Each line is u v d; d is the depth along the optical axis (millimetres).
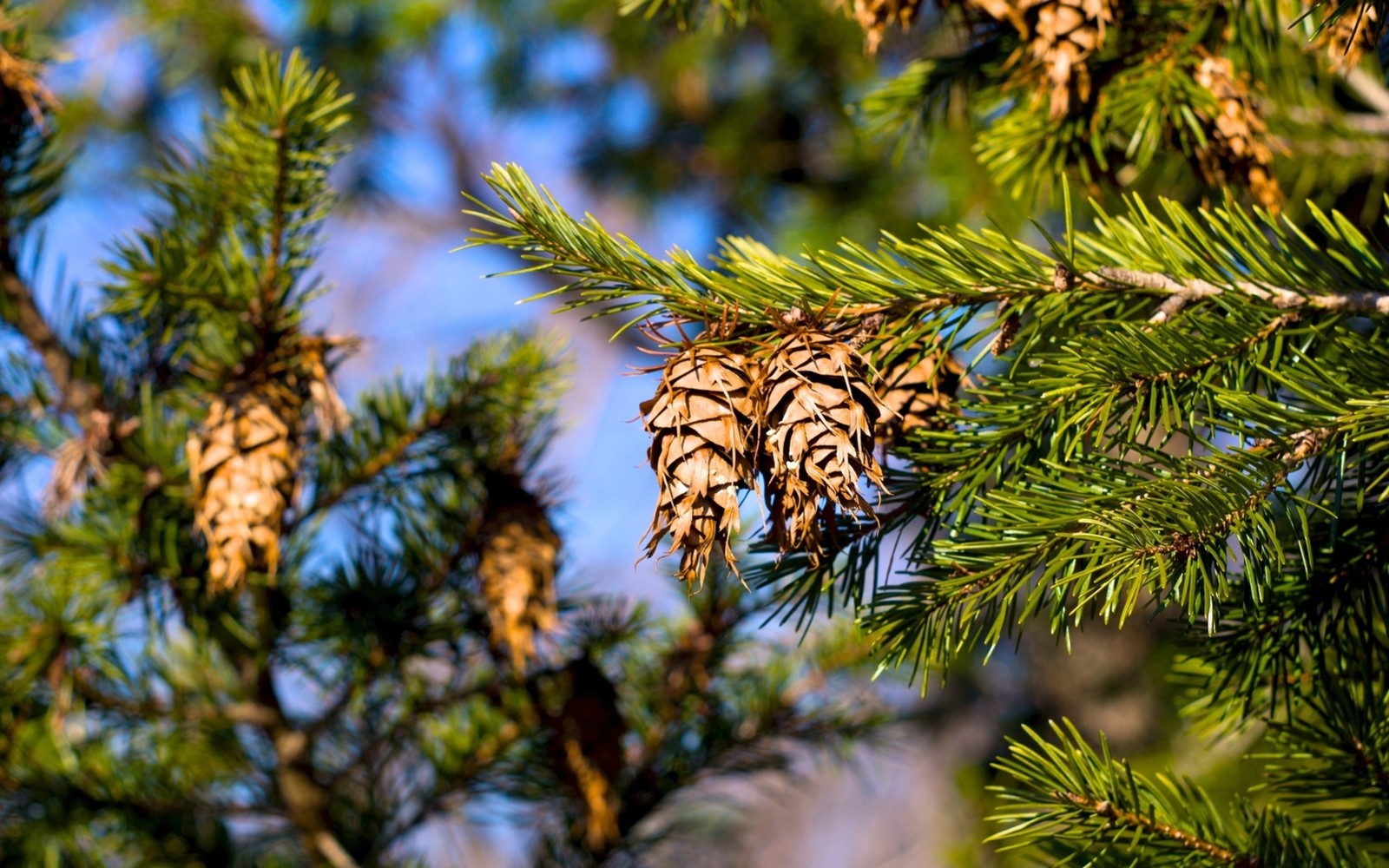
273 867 2139
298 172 1730
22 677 1809
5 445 1840
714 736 2150
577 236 1540
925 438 1570
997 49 1725
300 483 1759
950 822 4344
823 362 1531
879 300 1557
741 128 3930
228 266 1752
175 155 1753
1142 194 1780
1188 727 1643
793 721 2150
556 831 2197
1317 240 1750
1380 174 1835
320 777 2156
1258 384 1580
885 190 3488
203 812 2074
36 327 1806
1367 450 1512
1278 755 1602
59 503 1765
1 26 1775
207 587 1814
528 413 1916
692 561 1525
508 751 2078
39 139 1794
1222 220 1560
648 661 2125
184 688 1992
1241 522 1507
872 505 1530
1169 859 1561
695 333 1631
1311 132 1832
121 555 1789
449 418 1842
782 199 4062
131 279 1729
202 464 1727
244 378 1757
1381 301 1538
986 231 1558
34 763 1953
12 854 1960
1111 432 1565
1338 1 1544
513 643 1811
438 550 1842
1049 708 4371
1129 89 1647
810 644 2178
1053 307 1559
